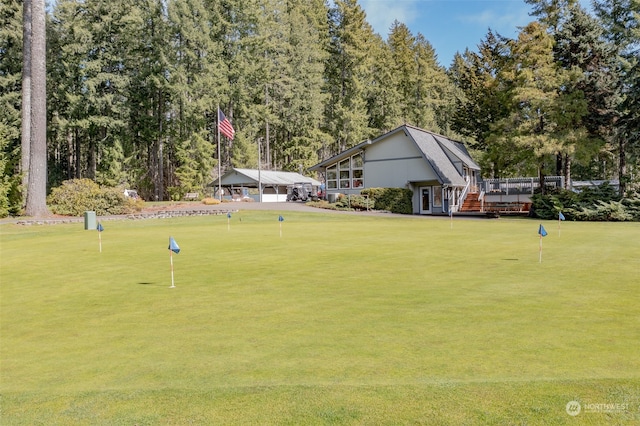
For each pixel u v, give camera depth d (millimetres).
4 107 42844
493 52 52812
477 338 4957
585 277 8562
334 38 64875
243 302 6926
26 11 28328
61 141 56312
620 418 3000
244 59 53281
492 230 19828
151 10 48125
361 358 4406
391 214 33281
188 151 48938
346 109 59125
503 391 3473
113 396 3629
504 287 7688
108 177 46219
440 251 12508
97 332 5582
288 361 4379
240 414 3215
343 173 41438
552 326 5375
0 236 18844
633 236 16812
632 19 31531
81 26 45562
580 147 30797
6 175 27562
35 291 8078
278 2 59719
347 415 3137
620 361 4180
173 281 8680
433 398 3383
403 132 38156
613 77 33906
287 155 64062
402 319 5789
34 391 3812
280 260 11055
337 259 11133
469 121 55875
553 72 32094
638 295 7023
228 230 19891
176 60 48875
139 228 21656
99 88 48594
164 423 3117
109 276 9391
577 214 29422
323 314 6129
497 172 47250
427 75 70625
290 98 60062
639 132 29734
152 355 4688
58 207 28125
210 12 52062
